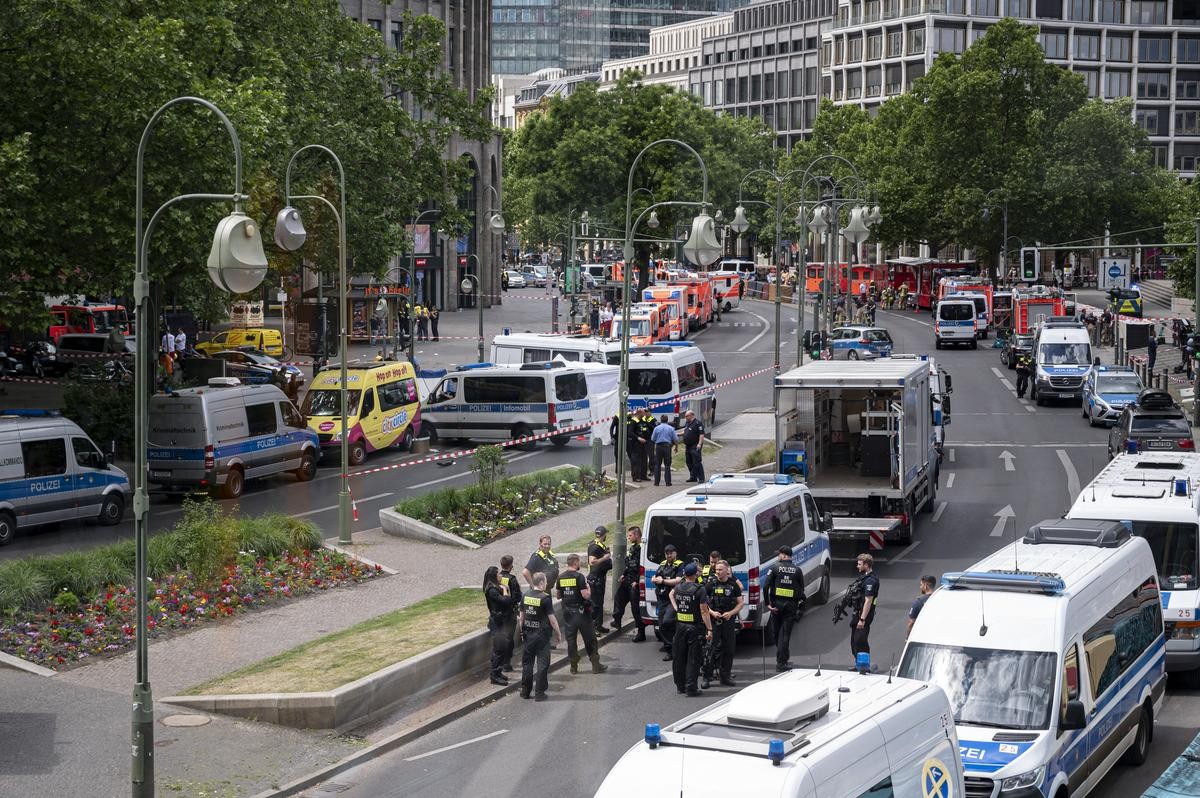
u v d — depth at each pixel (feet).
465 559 94.84
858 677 40.83
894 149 386.73
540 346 180.65
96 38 116.57
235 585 81.25
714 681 70.74
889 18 543.80
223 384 125.08
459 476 134.51
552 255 571.69
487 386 156.35
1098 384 172.35
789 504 81.10
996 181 363.15
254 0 149.59
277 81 142.72
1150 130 542.16
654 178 340.18
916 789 37.88
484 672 72.54
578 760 57.67
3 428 100.37
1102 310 322.14
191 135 117.91
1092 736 51.29
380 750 59.72
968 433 166.61
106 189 119.03
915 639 51.37
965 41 529.45
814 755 34.09
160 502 121.60
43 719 60.34
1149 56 540.11
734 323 334.85
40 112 116.88
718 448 151.74
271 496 123.34
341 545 97.71
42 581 74.59
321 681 64.59
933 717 39.86
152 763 48.57
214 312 182.91
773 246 492.95
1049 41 530.68
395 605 81.25
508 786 54.70
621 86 350.43
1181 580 67.82
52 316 122.21
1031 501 119.96
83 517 106.63
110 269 123.85
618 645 79.25
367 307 258.37
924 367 109.50
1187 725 62.95
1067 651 50.14
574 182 341.41
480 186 354.74
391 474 136.77
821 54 606.55
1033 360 198.29
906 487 97.14
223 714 62.34
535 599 67.77
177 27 118.73
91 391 143.02
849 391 104.42
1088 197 366.02
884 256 492.54
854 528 95.20
